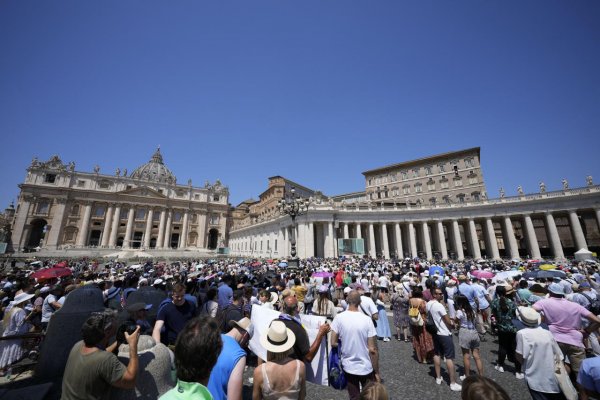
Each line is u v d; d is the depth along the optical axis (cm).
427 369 662
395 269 1783
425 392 551
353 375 405
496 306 659
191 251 6719
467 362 560
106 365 266
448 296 941
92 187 7012
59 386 446
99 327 278
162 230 7512
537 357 403
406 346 843
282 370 287
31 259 4044
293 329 421
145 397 318
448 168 5903
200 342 230
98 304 540
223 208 8694
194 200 8181
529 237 4003
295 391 280
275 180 7638
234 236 8388
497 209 4266
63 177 6725
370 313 636
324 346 505
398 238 4762
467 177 5647
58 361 482
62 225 6475
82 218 6725
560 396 386
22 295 655
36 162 6556
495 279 1104
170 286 1000
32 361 669
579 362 481
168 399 218
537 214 4097
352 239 4191
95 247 6294
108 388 276
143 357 337
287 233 5006
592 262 2364
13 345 603
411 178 6350
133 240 7156
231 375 265
